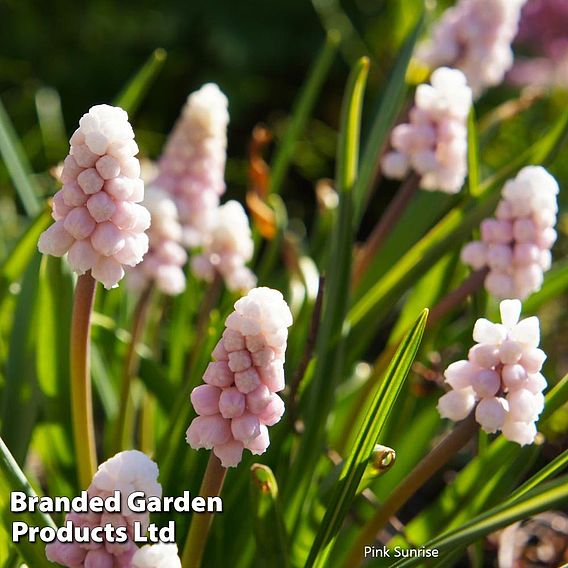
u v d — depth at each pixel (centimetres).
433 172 64
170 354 70
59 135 117
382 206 143
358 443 55
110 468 50
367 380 65
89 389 57
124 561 51
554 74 129
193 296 72
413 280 65
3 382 65
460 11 71
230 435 52
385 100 72
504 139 117
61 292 62
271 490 55
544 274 71
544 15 134
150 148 134
